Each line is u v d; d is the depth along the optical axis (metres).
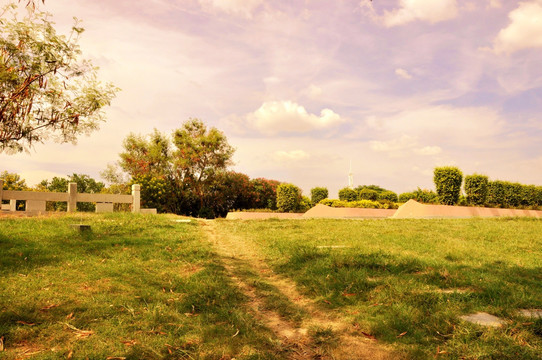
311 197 29.58
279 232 11.31
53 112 9.41
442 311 4.11
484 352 3.12
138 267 6.32
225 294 5.05
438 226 12.16
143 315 4.05
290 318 4.30
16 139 9.26
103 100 9.61
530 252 7.73
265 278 6.25
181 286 5.34
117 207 21.42
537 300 4.50
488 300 4.57
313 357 3.30
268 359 3.19
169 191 24.53
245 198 27.83
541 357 3.03
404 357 3.20
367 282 5.29
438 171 19.64
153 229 10.62
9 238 7.75
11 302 4.18
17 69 8.31
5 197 12.22
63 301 4.36
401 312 4.14
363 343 3.54
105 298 4.53
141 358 3.10
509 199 21.31
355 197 28.88
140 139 26.77
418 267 6.18
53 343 3.30
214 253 8.00
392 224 13.09
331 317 4.30
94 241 8.12
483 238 9.59
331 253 7.40
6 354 3.04
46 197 13.19
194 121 26.95
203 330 3.74
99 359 3.03
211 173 26.14
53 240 7.94
